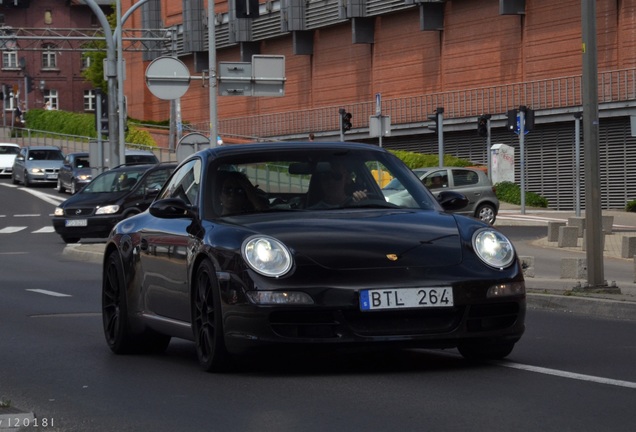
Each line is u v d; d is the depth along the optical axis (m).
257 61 31.56
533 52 58.91
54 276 24.66
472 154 62.62
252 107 81.88
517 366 10.27
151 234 11.55
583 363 10.56
